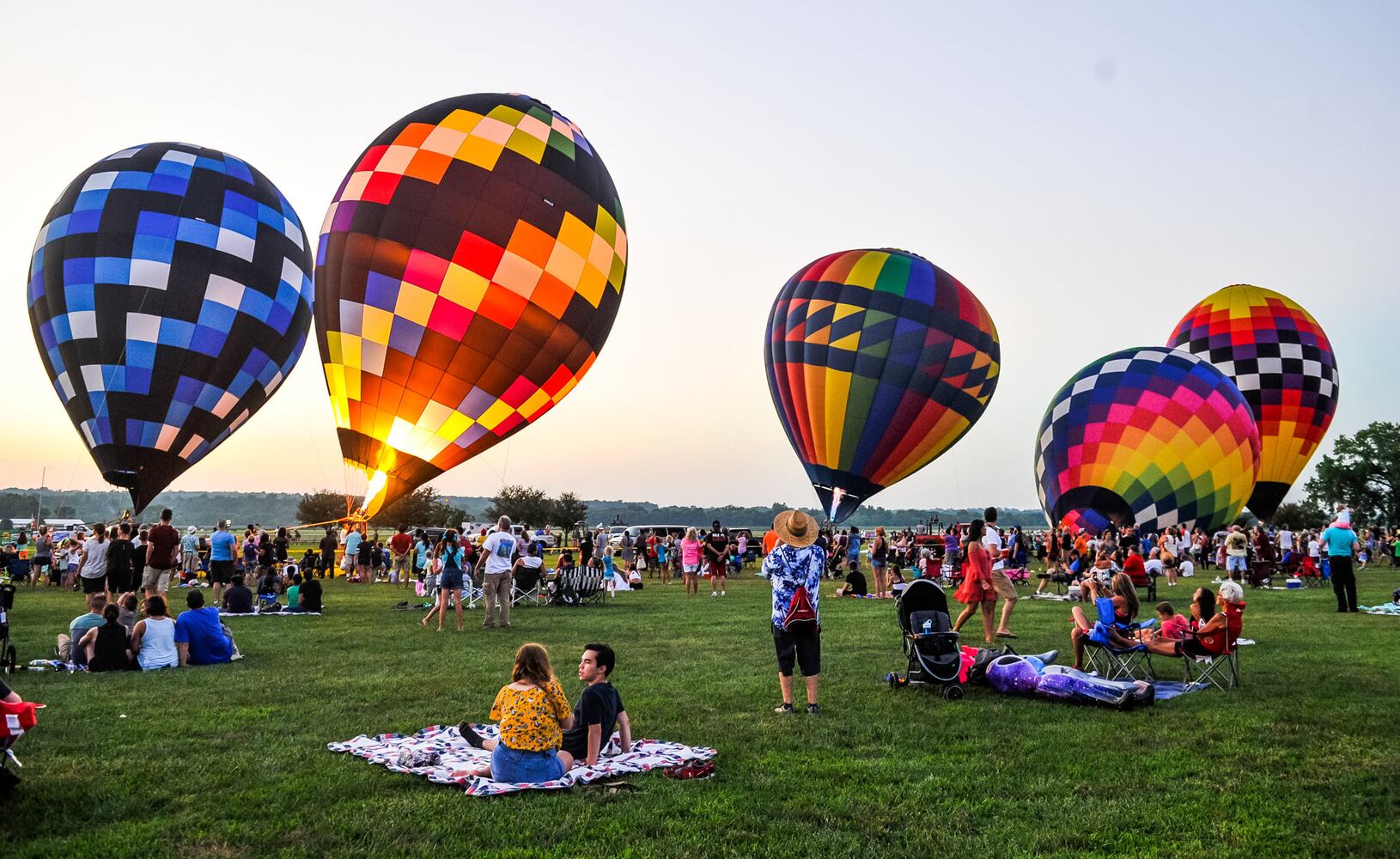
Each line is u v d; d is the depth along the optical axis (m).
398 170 22.50
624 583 23.73
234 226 26.00
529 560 19.52
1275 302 39.69
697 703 8.34
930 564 26.11
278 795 5.47
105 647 10.04
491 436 23.92
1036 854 4.71
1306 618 15.56
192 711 7.85
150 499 25.58
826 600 19.86
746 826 5.06
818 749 6.72
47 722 7.34
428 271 21.98
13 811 5.13
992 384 31.44
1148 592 20.47
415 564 27.81
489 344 22.66
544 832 4.89
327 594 22.50
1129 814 5.29
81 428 25.22
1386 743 6.85
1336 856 4.68
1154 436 29.70
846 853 4.69
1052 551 27.55
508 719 5.78
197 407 25.42
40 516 46.78
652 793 5.58
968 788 5.80
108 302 24.44
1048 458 31.83
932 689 8.96
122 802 5.29
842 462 30.64
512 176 22.77
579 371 25.17
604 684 6.36
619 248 25.25
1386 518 72.69
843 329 29.89
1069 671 8.50
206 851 4.59
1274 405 38.44
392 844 4.71
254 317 26.09
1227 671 10.05
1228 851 4.73
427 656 11.27
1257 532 26.33
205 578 25.62
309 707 8.09
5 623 10.02
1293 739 6.98
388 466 23.28
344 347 22.59
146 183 25.58
